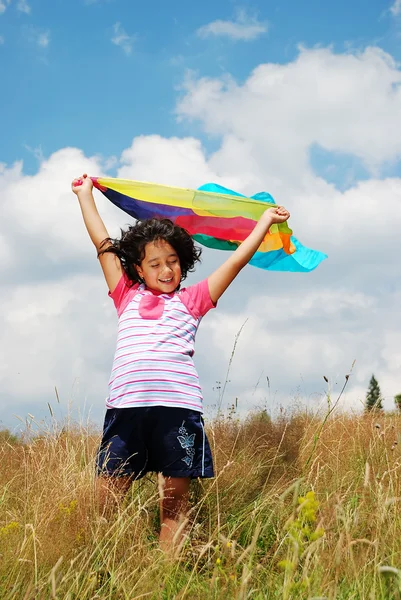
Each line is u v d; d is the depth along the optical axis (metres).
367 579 2.73
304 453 4.93
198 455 3.71
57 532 3.19
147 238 4.07
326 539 3.01
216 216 4.85
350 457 4.80
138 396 3.68
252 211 4.82
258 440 5.41
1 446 5.18
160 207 4.82
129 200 4.79
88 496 3.55
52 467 4.53
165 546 3.35
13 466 4.80
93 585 2.72
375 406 6.21
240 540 3.75
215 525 3.82
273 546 3.40
